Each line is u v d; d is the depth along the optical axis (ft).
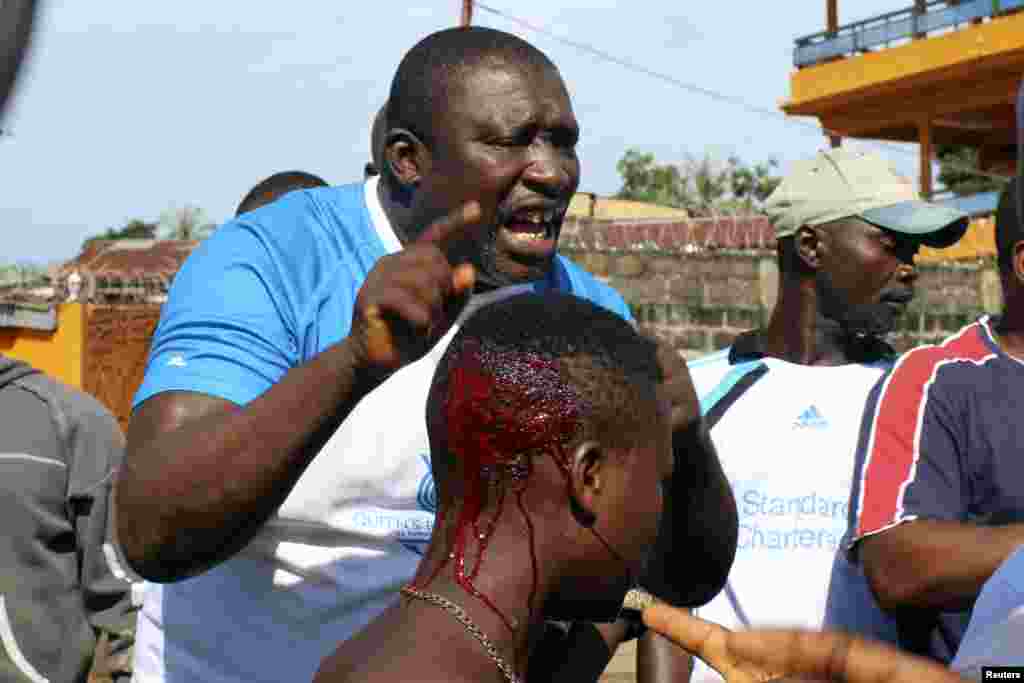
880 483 9.62
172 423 6.59
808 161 12.21
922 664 4.10
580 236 54.44
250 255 7.45
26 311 52.80
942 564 9.14
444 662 5.06
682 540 8.12
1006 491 9.50
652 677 10.32
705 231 57.93
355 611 7.70
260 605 7.80
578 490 5.27
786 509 11.17
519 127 7.31
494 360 5.37
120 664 9.98
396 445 7.54
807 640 4.31
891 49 75.25
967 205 74.23
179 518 6.17
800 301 11.97
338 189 8.23
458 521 5.40
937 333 46.32
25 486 9.94
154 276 60.29
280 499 6.22
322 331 7.52
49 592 10.09
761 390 11.57
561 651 7.30
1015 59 69.15
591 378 5.32
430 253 5.84
